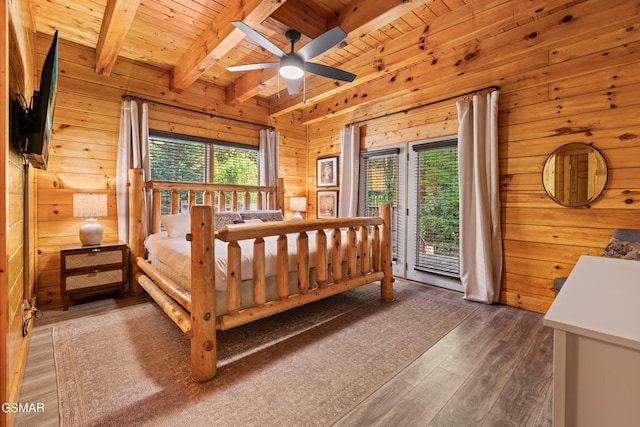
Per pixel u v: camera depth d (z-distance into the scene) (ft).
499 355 7.12
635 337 1.83
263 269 7.31
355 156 15.72
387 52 11.21
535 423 4.96
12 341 5.27
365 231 10.36
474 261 11.17
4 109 3.97
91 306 10.09
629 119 8.41
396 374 6.33
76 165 11.03
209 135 14.58
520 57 10.32
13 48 5.50
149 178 12.17
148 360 6.79
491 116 10.66
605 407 1.94
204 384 5.94
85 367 6.47
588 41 9.01
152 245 10.37
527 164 10.23
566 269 9.48
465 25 9.30
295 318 9.31
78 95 11.07
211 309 6.19
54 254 10.59
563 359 2.08
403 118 14.05
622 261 3.77
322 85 13.96
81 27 10.03
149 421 4.93
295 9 8.87
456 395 5.67
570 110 9.39
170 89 13.25
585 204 9.09
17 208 6.07
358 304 10.59
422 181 13.39
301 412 5.19
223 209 13.89
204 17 9.52
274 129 17.04
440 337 8.04
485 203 10.81
